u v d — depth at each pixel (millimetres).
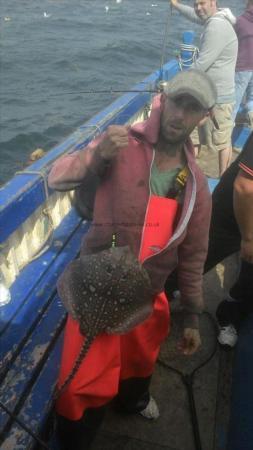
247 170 2100
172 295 2605
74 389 1622
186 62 6332
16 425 1854
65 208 3416
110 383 1712
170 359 2711
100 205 1720
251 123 6008
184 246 1901
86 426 1816
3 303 2502
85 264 1617
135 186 1636
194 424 2328
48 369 2125
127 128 1582
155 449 2215
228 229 2586
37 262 2871
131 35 21219
